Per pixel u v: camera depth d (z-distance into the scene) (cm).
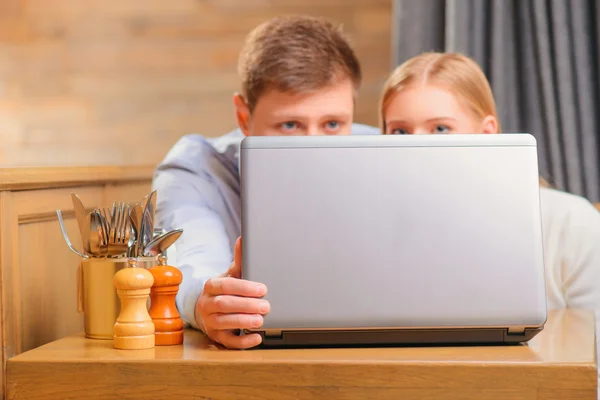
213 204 140
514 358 79
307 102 127
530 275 85
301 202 85
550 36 192
